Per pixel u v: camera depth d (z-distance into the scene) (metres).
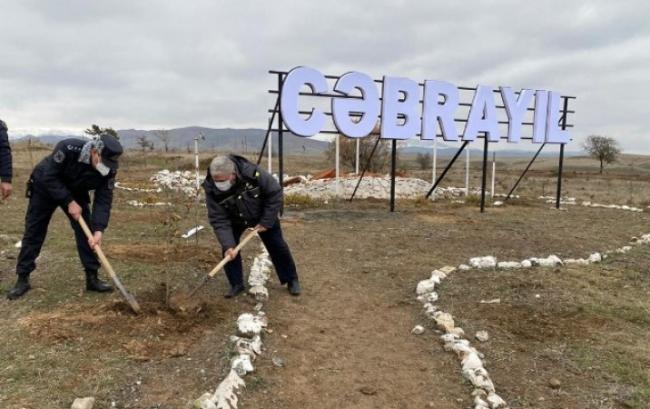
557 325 5.05
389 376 4.10
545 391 3.88
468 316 5.31
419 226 10.60
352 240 9.05
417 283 6.53
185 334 4.40
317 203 13.89
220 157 4.93
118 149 4.81
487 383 3.88
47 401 3.29
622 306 5.63
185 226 9.54
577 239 9.76
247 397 3.60
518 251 8.52
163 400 3.39
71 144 4.74
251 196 5.14
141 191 16.84
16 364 3.72
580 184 32.16
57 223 9.10
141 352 4.01
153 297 5.18
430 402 3.73
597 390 3.88
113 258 6.68
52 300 5.05
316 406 3.61
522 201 16.23
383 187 16.72
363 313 5.47
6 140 5.03
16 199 12.43
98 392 3.43
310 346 4.55
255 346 4.27
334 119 11.38
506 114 13.80
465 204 14.78
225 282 6.01
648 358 4.39
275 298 5.75
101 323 4.43
